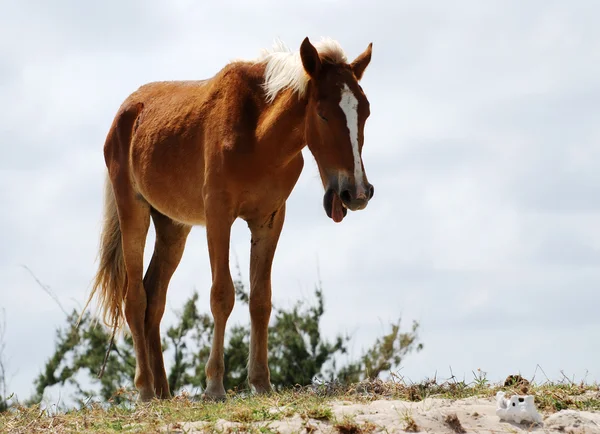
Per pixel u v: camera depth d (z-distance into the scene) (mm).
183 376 20797
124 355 21172
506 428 7738
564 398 8625
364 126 9484
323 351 21250
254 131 10258
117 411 9492
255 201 10398
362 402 8766
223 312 10117
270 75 10203
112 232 12375
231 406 8836
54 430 8703
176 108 11391
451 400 8500
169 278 12062
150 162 11445
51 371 20484
